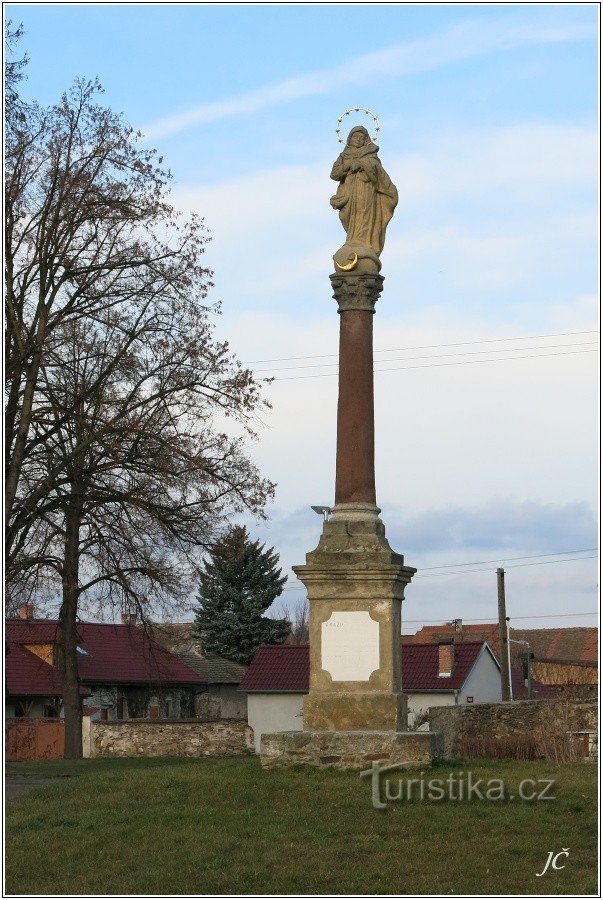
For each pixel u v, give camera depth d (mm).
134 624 44031
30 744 46469
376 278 20375
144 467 30297
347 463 19938
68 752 35812
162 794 17812
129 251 31031
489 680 52344
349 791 17328
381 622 19250
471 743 26000
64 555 32688
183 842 15398
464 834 15398
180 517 31562
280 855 14758
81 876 14438
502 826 15680
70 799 18281
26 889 13906
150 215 31219
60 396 30000
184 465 30438
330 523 19719
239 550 32906
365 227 20734
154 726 41594
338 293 20375
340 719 19094
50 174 29953
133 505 30672
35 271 29844
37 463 30109
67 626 35469
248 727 41719
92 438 29562
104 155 30531
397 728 19016
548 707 28516
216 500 31719
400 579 19547
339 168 20953
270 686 51406
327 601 19406
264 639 64250
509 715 29531
